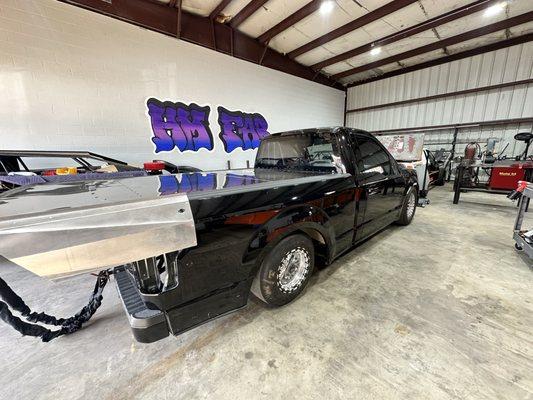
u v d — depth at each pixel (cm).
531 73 639
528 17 532
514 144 692
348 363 130
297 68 750
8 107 335
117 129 427
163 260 118
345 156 210
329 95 900
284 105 723
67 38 368
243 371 127
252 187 142
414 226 356
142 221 92
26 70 343
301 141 244
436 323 158
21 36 335
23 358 138
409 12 516
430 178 672
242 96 609
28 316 134
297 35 599
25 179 243
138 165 436
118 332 157
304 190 168
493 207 465
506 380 118
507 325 155
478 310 170
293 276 179
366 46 659
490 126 721
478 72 712
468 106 745
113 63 412
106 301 192
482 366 126
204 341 148
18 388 120
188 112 514
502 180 500
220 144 576
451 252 264
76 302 193
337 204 196
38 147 360
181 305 120
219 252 126
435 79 789
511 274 216
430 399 110
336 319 164
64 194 126
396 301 182
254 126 646
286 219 155
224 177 198
